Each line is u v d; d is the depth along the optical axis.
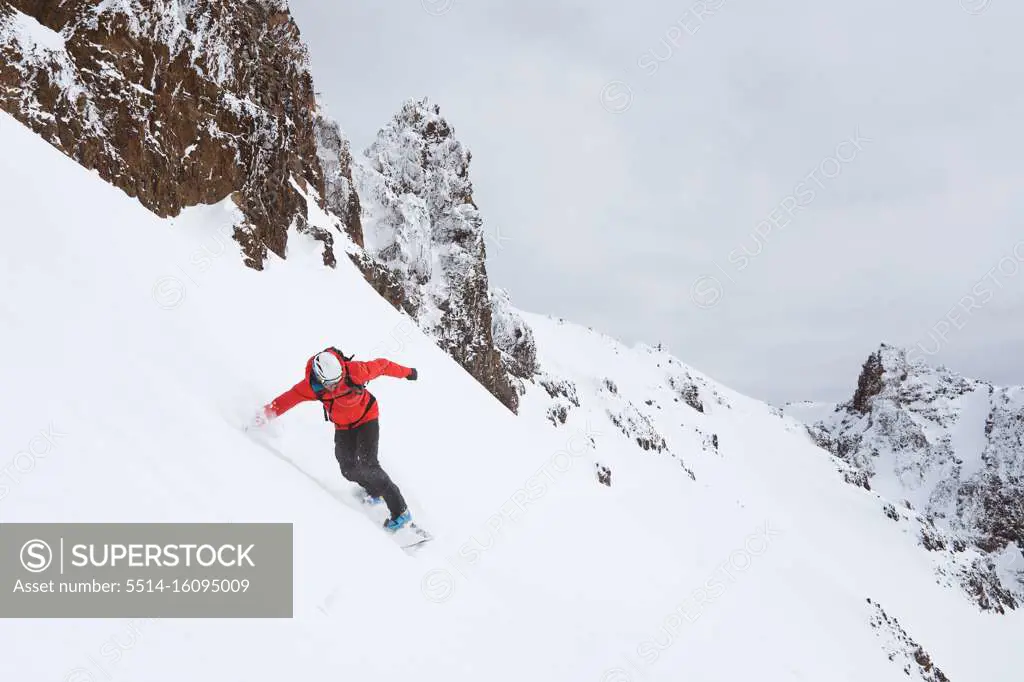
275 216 12.59
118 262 6.04
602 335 79.69
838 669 13.74
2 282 4.43
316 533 4.53
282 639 3.49
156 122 9.56
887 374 121.38
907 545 56.28
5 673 2.47
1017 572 80.06
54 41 8.34
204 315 6.71
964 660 40.56
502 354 34.53
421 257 24.34
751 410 85.19
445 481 7.95
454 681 4.27
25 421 3.52
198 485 4.08
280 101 14.73
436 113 28.30
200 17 11.30
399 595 4.68
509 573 6.81
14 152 6.20
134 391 4.45
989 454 102.00
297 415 6.31
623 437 42.19
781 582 20.72
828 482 66.81
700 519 24.62
